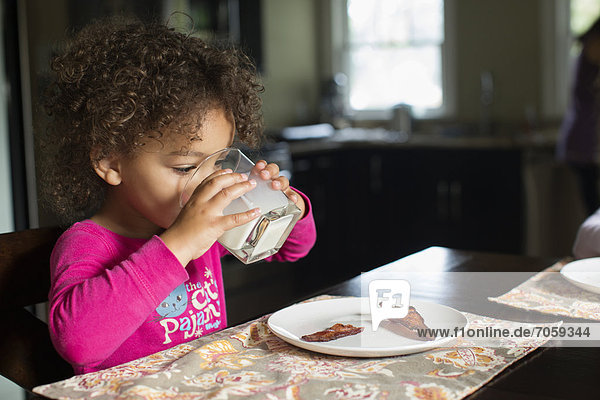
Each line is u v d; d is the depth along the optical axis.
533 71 4.66
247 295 3.75
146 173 1.00
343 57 5.50
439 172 4.34
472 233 4.27
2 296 1.08
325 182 4.42
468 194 4.25
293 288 3.97
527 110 4.60
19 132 2.89
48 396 0.74
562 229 4.30
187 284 1.15
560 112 4.64
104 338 0.87
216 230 0.90
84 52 1.08
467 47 4.91
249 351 0.88
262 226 0.93
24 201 2.89
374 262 4.56
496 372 0.79
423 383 0.76
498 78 4.79
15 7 2.85
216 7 4.00
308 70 5.42
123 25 1.16
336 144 4.49
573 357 0.84
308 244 1.34
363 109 5.48
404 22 5.22
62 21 2.96
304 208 1.33
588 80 3.82
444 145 4.27
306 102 5.40
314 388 0.74
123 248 1.07
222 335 0.94
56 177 1.14
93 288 0.88
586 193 3.96
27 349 1.00
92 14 3.05
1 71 2.83
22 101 2.88
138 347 1.06
